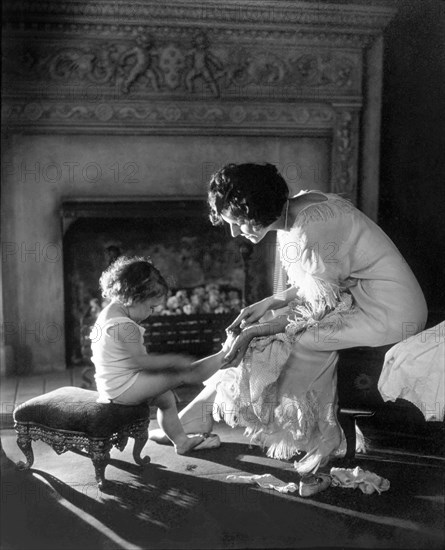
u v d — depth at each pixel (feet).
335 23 16.22
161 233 17.56
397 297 10.68
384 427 11.98
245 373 10.62
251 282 17.85
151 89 16.03
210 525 9.41
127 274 10.87
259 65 16.46
